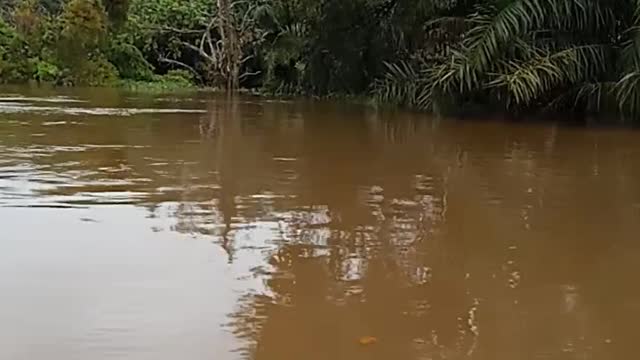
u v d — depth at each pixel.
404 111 14.17
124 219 4.82
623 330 3.15
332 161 7.50
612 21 11.86
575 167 7.25
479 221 4.96
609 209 5.37
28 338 2.93
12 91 19.56
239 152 8.03
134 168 6.80
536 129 10.86
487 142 9.26
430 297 3.50
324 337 3.02
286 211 5.19
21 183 5.93
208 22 28.25
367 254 4.17
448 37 13.79
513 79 11.29
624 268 3.98
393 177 6.61
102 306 3.28
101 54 25.69
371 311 3.31
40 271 3.72
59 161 7.11
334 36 17.75
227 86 25.94
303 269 3.87
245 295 3.47
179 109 14.06
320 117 12.79
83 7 24.73
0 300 3.31
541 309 3.37
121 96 18.19
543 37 11.93
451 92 12.87
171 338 2.96
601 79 11.84
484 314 3.30
